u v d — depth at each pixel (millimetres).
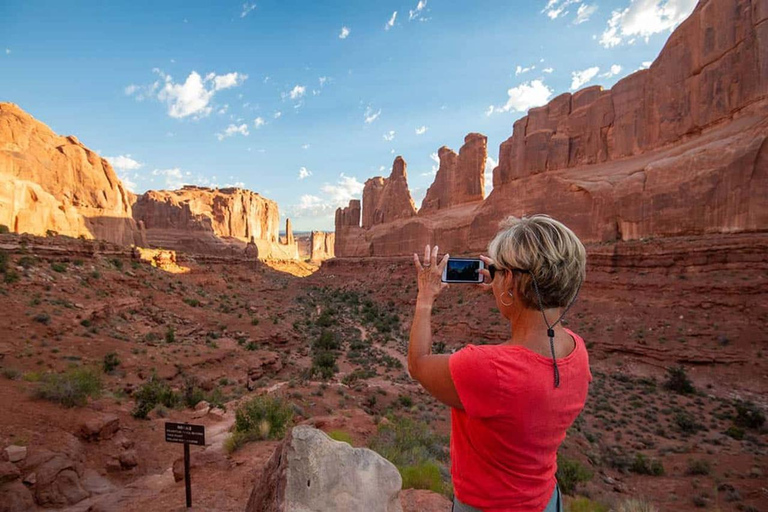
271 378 35656
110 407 17094
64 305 34094
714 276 38188
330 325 66062
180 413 18922
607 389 31688
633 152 57969
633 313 40844
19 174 66562
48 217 58156
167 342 36250
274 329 51938
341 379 35219
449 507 6223
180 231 140125
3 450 10133
